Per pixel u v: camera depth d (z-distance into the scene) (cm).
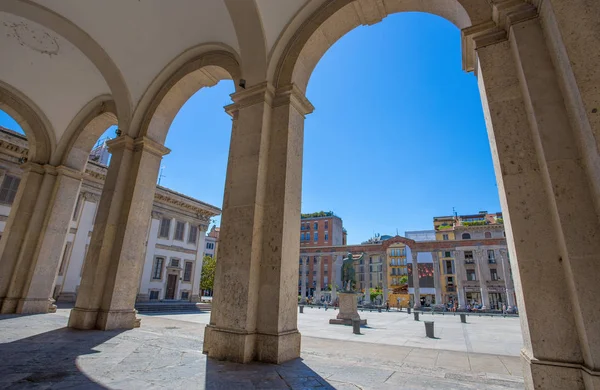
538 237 343
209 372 395
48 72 982
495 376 428
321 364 465
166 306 1959
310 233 7169
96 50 835
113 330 720
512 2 414
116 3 756
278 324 479
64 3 747
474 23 468
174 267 2919
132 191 820
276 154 574
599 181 287
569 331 308
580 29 310
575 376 291
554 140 344
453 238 5862
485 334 1070
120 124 899
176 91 884
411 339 881
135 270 804
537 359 310
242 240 522
